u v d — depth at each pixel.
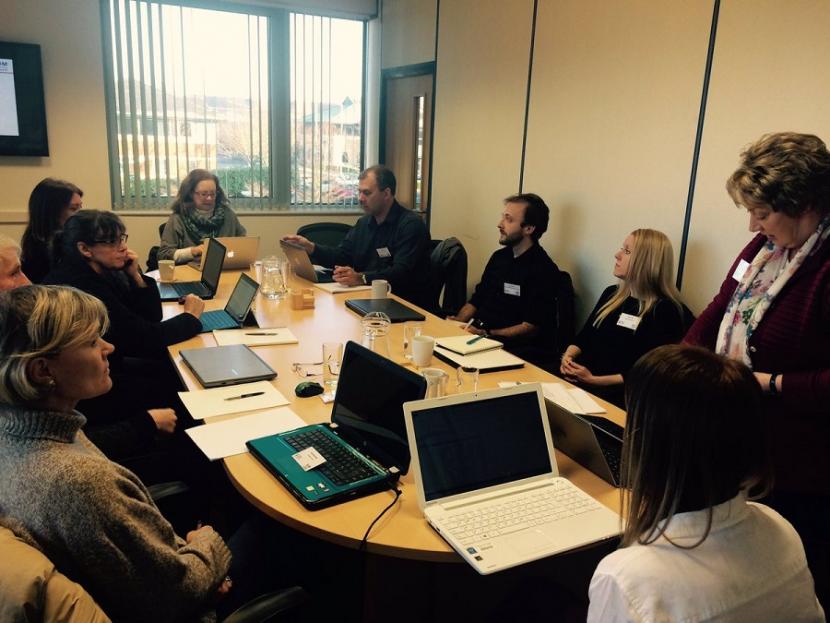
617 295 2.78
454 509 1.34
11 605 0.86
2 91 4.54
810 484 1.61
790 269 1.58
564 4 3.61
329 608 1.58
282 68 5.39
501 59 4.20
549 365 3.09
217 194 4.30
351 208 5.96
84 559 1.05
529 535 1.27
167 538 1.20
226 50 5.16
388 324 2.64
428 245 3.77
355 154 5.93
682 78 2.93
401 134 5.59
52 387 1.09
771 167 1.50
